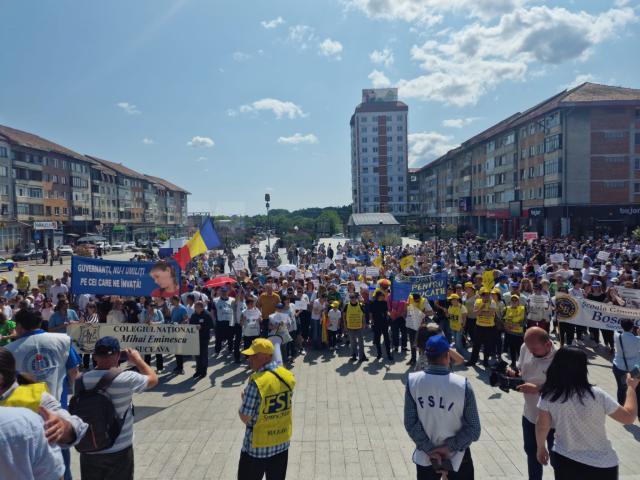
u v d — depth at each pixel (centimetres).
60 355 508
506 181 6788
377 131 13638
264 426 444
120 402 420
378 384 1008
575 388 381
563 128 5144
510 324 1088
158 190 12225
